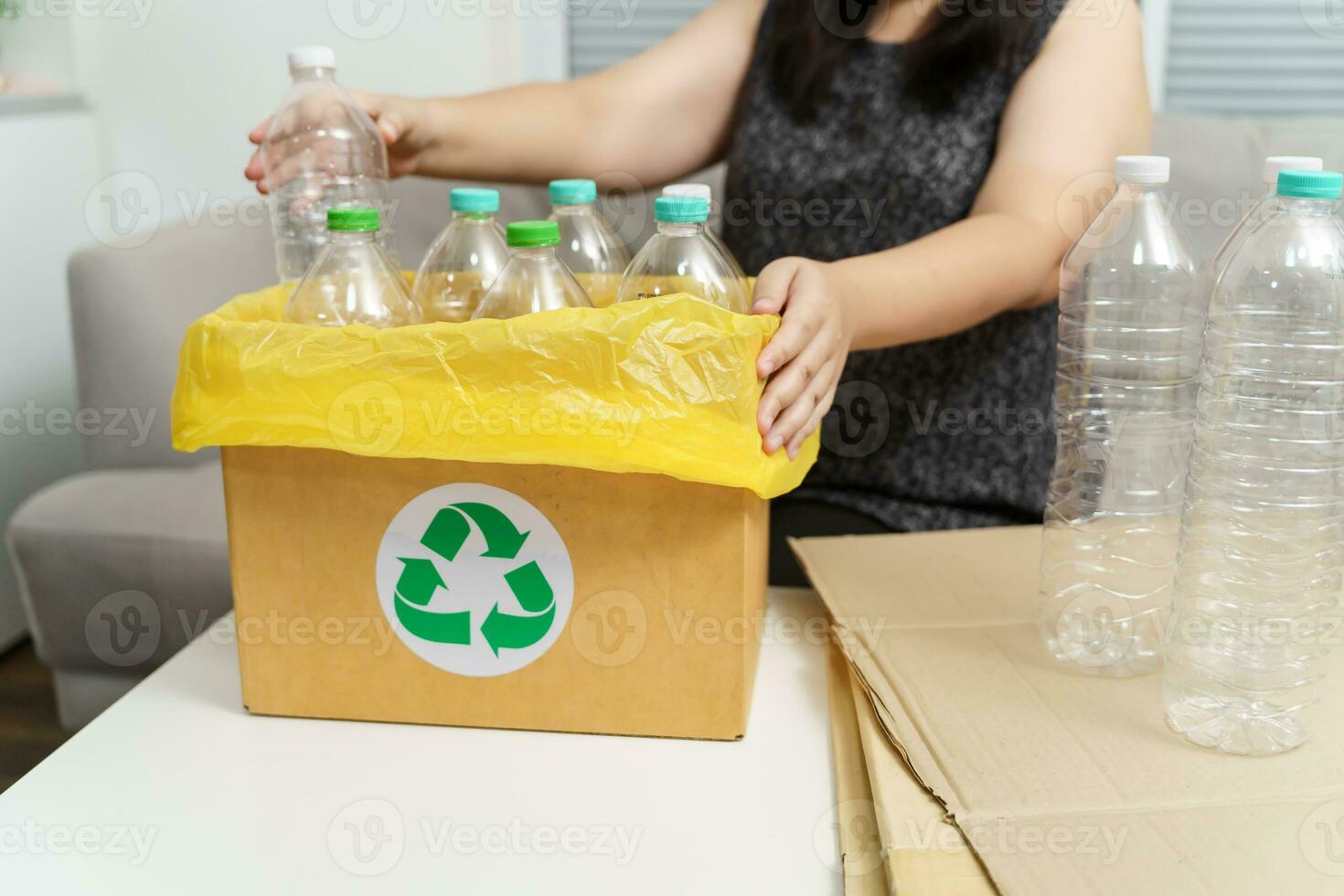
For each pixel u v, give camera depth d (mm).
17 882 623
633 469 695
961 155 1172
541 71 2457
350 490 748
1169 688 731
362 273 804
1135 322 962
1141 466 951
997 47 1151
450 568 751
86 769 737
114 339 1683
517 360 688
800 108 1249
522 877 624
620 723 765
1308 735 702
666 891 613
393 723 793
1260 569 767
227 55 2285
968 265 957
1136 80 1140
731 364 677
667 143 1405
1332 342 751
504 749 756
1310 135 1702
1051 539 927
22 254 2068
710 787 708
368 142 1124
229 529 770
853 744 739
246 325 721
